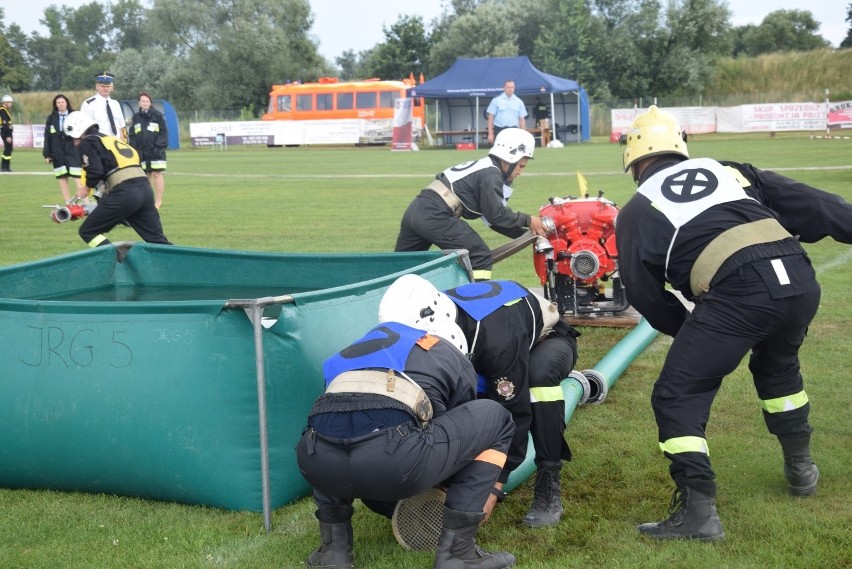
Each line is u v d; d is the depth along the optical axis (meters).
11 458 4.16
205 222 13.90
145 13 64.31
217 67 63.38
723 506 3.97
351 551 3.47
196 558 3.54
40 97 60.09
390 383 3.18
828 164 21.41
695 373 3.57
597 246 6.86
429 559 3.53
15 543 3.69
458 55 63.97
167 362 3.90
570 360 4.00
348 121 44.50
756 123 40.78
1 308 4.17
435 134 41.28
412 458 3.12
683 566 3.40
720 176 3.68
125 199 8.74
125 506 4.06
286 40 64.19
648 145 3.84
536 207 14.88
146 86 67.56
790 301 3.49
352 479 3.15
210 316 3.85
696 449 3.57
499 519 3.92
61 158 15.92
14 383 4.10
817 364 6.02
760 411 5.22
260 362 3.77
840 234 3.80
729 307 3.51
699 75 51.22
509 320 3.67
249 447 3.88
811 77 50.22
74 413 4.02
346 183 21.27
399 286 3.55
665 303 3.78
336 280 6.36
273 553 3.59
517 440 3.76
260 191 19.41
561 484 4.28
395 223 13.48
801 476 4.00
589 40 52.22
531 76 37.03
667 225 3.60
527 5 64.31
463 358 3.42
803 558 3.42
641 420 5.14
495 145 6.81
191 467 3.93
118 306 3.96
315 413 3.23
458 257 5.50
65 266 6.38
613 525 3.81
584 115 40.84
